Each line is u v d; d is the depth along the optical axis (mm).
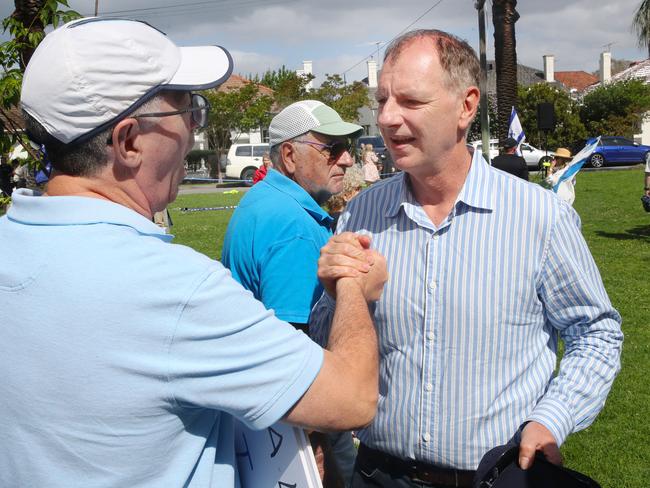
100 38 1345
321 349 1422
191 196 27141
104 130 1378
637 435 4582
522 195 1997
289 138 2977
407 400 2080
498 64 23016
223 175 37500
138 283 1290
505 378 2014
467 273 2002
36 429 1288
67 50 1334
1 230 1407
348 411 1404
